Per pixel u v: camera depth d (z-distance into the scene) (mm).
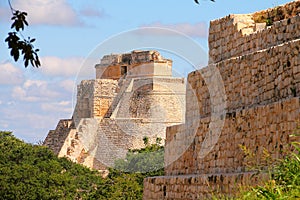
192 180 49625
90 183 113875
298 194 35031
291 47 46406
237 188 42906
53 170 112188
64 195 108062
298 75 45750
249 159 47219
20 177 107500
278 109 44781
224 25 57000
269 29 51562
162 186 53188
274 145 45031
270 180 36781
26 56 32562
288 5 54750
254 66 50781
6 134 119625
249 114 47969
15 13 32344
